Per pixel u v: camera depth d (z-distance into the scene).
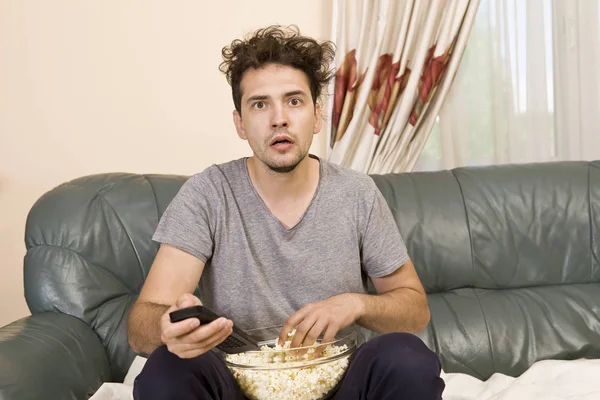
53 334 1.58
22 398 1.30
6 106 2.61
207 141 2.67
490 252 2.02
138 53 2.62
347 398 1.16
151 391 1.10
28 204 2.63
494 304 1.96
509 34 2.58
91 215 1.86
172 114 2.65
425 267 1.99
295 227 1.42
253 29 2.64
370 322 1.32
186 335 1.05
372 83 2.48
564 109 2.62
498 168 2.14
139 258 1.86
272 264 1.42
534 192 2.07
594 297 2.00
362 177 1.50
